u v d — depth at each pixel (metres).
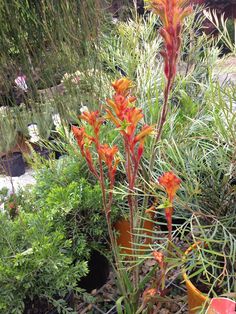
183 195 1.34
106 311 1.48
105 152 1.05
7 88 1.26
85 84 1.40
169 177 0.98
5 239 1.23
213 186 1.27
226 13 4.25
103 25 1.48
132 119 1.01
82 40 1.25
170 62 1.01
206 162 1.27
